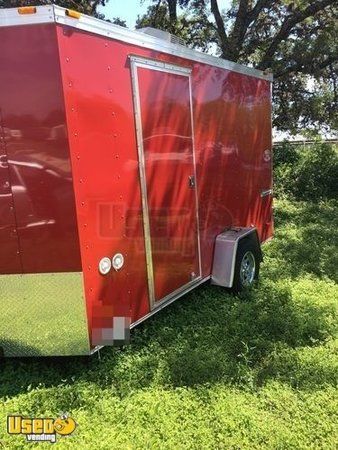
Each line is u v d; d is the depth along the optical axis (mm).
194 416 3326
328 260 7109
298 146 15344
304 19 14023
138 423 3252
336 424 3262
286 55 14680
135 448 3010
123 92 3742
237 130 5930
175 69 4449
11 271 3496
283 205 11969
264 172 6965
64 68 3199
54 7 3113
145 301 4148
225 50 13969
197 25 15266
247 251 5781
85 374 3754
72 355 3645
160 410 3367
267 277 6324
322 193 13289
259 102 6664
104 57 3543
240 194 6113
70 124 3260
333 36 13711
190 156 4785
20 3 9859
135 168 3910
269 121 7102
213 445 3051
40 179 3336
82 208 3393
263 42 15109
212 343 4387
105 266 3639
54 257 3424
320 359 4133
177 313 4980
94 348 3613
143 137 3990
